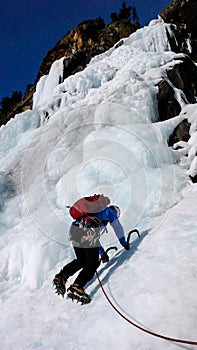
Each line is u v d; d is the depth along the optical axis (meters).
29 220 4.53
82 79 9.31
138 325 1.97
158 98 6.75
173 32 11.16
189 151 5.04
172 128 5.70
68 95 9.41
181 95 7.00
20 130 9.22
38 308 2.75
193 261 2.38
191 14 11.64
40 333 2.34
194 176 4.37
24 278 3.38
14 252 3.63
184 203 3.68
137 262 2.67
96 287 2.66
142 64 8.38
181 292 2.10
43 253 3.39
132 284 2.40
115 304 2.26
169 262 2.46
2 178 6.54
